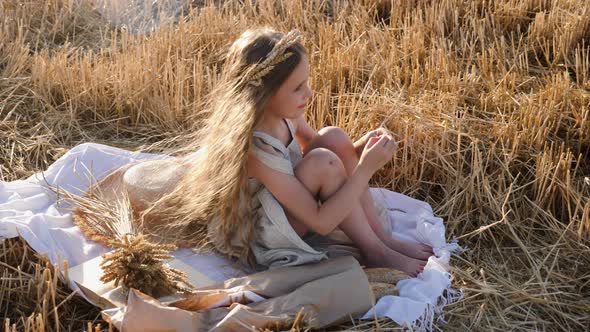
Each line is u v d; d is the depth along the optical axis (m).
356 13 5.00
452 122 3.71
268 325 2.57
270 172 2.82
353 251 3.07
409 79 4.32
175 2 5.35
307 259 2.89
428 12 4.88
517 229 3.30
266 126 2.86
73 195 3.28
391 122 3.74
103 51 4.74
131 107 4.10
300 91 2.79
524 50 4.53
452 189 3.47
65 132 3.97
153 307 2.52
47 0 5.12
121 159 3.55
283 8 5.09
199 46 4.74
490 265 3.12
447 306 2.82
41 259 2.96
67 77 4.25
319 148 2.89
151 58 4.43
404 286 2.82
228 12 5.24
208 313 2.64
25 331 2.59
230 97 2.82
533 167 3.54
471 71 4.32
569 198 3.35
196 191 2.98
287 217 2.95
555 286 2.99
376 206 3.24
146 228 3.17
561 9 4.78
